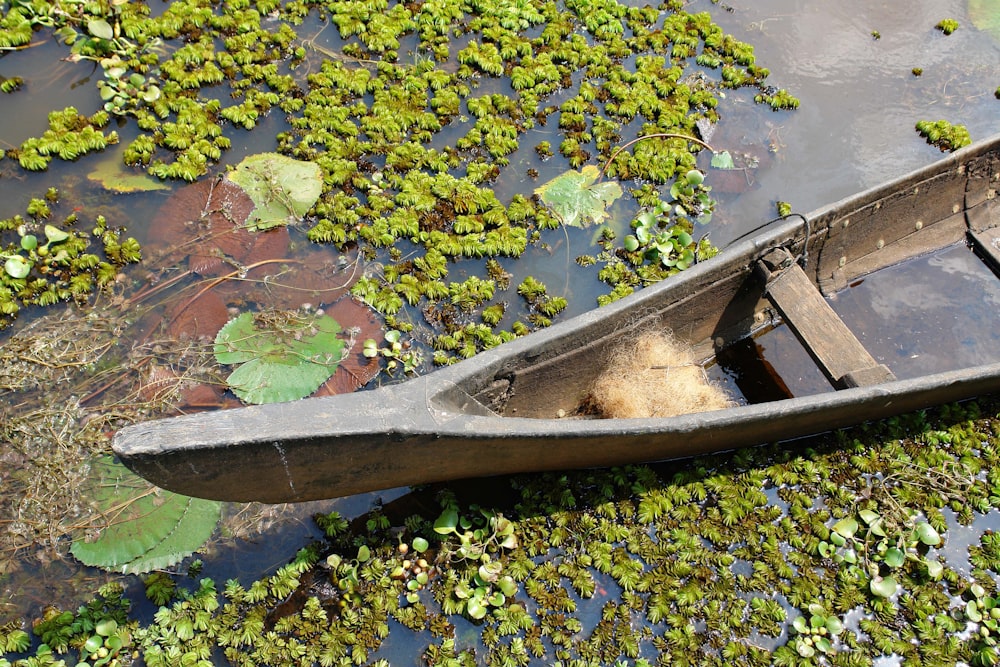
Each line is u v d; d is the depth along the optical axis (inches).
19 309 175.0
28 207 190.5
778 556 148.9
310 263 188.7
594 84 235.3
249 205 195.8
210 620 137.1
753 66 243.0
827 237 173.5
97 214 193.0
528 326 182.1
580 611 142.9
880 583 144.9
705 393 162.9
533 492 154.9
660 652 138.1
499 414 150.4
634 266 194.7
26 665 130.3
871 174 218.4
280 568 143.5
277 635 136.8
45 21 231.6
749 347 179.8
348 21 239.5
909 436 166.2
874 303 186.1
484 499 153.6
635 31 249.6
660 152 215.2
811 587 145.6
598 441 138.1
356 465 129.7
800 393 172.6
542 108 227.5
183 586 141.3
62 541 144.1
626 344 158.9
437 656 135.6
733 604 143.3
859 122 232.5
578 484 156.8
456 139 217.5
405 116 216.4
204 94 221.1
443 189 201.5
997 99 242.7
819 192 213.3
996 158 187.0
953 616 144.3
